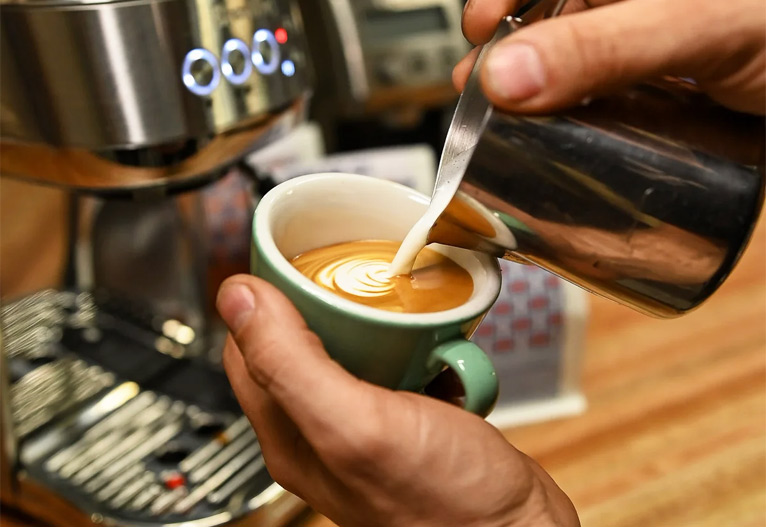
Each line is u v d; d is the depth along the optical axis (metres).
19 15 0.49
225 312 0.37
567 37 0.32
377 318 0.34
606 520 0.64
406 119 1.24
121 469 0.64
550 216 0.36
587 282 0.39
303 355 0.35
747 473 0.68
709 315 0.89
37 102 0.51
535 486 0.40
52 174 0.55
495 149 0.34
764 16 0.35
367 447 0.36
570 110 0.34
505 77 0.32
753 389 0.78
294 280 0.35
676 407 0.76
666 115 0.36
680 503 0.66
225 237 0.87
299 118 0.66
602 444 0.72
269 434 0.43
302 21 1.13
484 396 0.36
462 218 0.37
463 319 0.35
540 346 0.74
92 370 0.75
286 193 0.40
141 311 0.86
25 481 0.62
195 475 0.63
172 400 0.72
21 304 0.84
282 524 0.63
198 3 0.52
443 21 1.20
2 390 0.60
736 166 0.37
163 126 0.53
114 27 0.49
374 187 0.43
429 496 0.38
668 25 0.34
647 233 0.37
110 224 0.91
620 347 0.84
